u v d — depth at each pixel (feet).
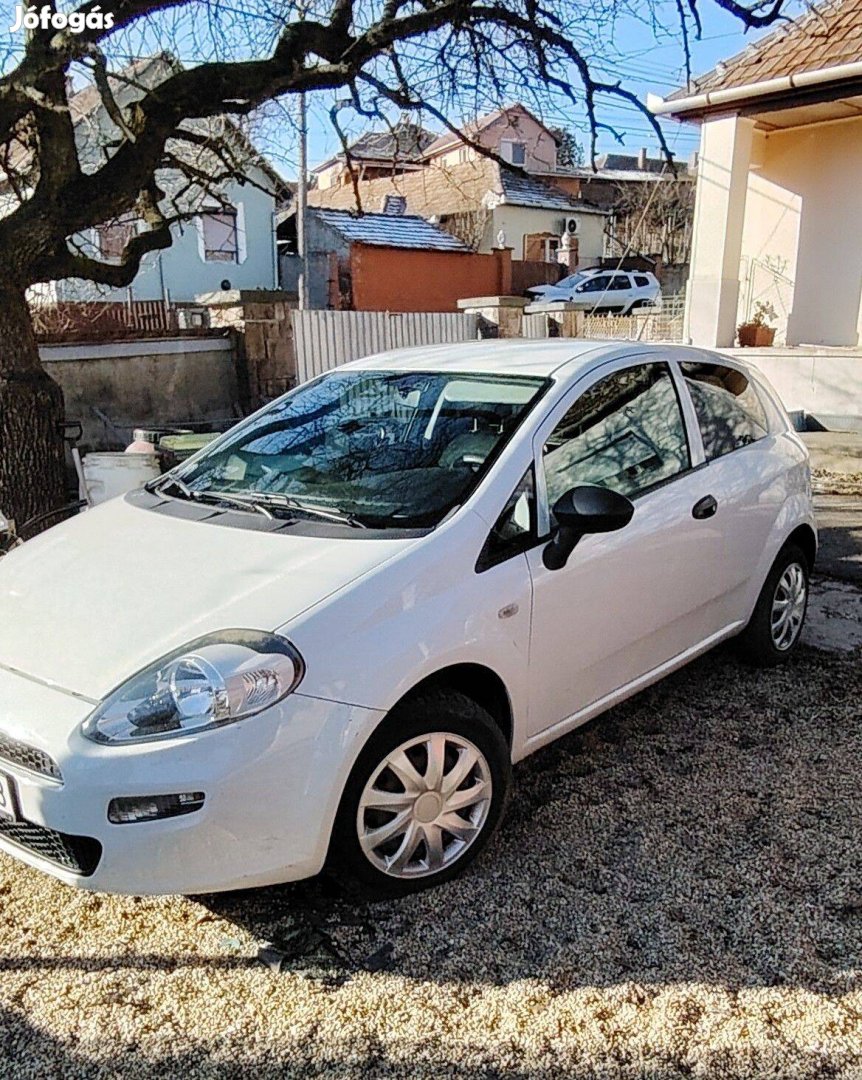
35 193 17.42
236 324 34.94
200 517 10.08
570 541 9.31
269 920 8.29
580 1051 6.77
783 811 9.95
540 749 10.91
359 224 76.59
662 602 11.18
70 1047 6.88
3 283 17.79
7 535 18.08
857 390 34.24
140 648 7.74
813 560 14.82
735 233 37.68
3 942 8.05
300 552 8.73
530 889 8.65
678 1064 6.63
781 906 8.33
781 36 36.32
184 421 33.50
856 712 12.44
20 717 7.46
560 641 9.66
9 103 16.24
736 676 13.71
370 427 11.16
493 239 97.35
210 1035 6.98
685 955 7.72
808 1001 7.20
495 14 19.19
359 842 8.01
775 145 40.42
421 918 8.27
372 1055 6.77
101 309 39.17
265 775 7.29
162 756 7.07
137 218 24.79
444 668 8.40
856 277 38.73
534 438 9.89
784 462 13.62
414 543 8.59
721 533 12.07
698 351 13.01
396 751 8.13
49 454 18.86
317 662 7.55
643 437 11.36
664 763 11.09
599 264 96.84
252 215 79.56
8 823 7.65
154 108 17.19
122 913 8.43
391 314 39.83
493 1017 7.09
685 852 9.20
